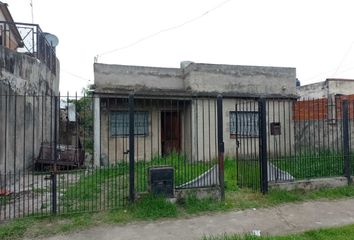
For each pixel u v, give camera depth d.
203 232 4.79
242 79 13.50
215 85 13.12
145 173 6.68
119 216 5.42
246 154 8.39
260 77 13.73
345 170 7.44
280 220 5.29
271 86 13.84
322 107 10.18
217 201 6.14
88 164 11.84
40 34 13.09
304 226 5.00
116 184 7.39
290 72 14.15
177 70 14.07
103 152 12.57
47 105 14.02
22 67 10.34
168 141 13.64
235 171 8.87
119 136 12.77
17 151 9.70
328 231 4.61
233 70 13.41
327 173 7.57
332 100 10.60
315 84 17.09
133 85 13.40
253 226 5.02
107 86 13.02
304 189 6.89
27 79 10.88
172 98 12.39
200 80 12.96
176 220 5.32
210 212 5.68
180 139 13.74
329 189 7.00
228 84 13.29
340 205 6.11
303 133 12.25
